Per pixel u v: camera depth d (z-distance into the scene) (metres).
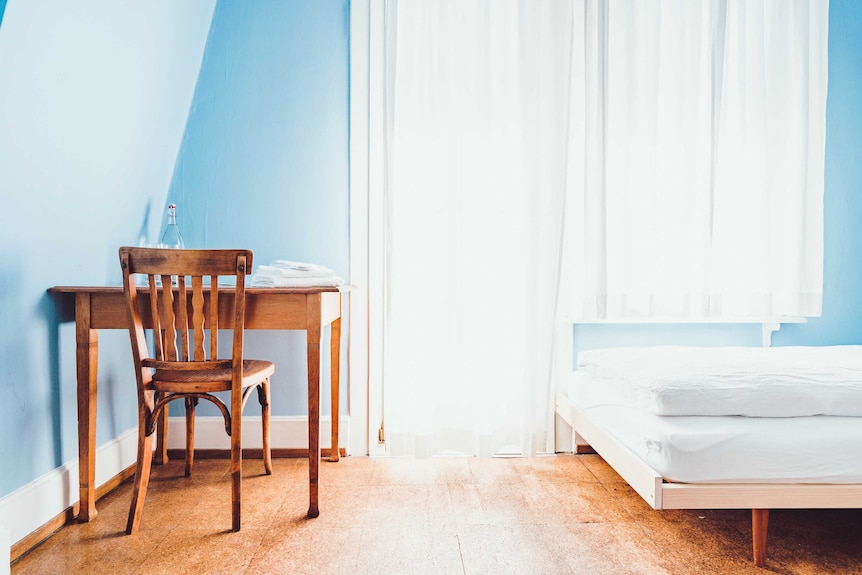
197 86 2.60
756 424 1.66
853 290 2.80
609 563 1.67
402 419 2.58
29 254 1.79
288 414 2.67
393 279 2.56
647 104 2.60
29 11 1.53
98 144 2.01
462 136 2.58
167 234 2.36
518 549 1.75
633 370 1.98
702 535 1.85
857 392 1.71
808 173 2.67
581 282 2.68
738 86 2.66
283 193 2.65
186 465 2.38
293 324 1.98
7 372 1.70
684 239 2.64
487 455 2.61
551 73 2.57
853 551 1.75
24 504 1.73
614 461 1.95
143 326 2.01
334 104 2.65
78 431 1.95
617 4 2.59
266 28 2.63
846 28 2.80
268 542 1.78
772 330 2.78
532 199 2.54
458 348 2.60
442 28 2.54
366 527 1.90
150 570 1.62
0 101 1.55
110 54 1.93
